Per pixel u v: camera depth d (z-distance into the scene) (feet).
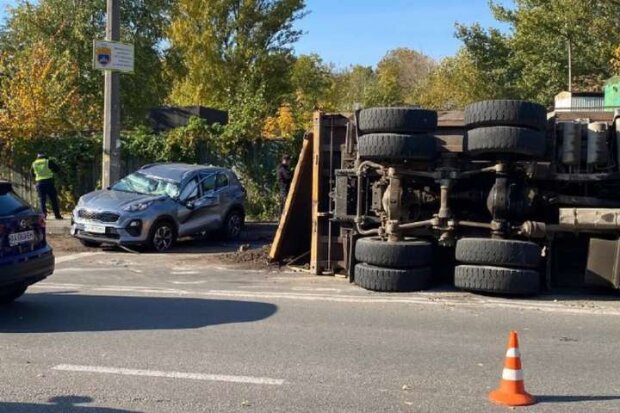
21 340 23.43
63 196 68.74
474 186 32.91
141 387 18.61
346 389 18.53
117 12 56.13
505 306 29.35
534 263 30.76
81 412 16.78
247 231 58.08
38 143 69.26
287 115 68.69
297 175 38.91
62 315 27.20
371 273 32.30
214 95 123.75
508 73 119.75
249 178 66.33
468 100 125.08
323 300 30.37
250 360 21.15
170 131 69.05
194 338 23.70
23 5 101.71
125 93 110.63
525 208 31.37
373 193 33.94
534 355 22.07
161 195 49.16
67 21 101.96
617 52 90.68
